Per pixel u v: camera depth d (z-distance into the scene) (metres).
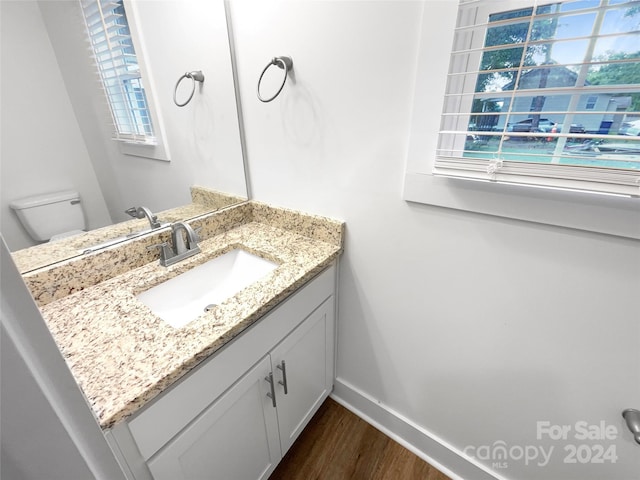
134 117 0.96
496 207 0.74
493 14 0.66
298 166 1.11
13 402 0.24
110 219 0.95
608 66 0.56
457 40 0.67
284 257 1.04
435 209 0.85
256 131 1.17
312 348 1.15
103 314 0.77
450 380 1.06
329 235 1.12
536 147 0.67
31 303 0.24
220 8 1.01
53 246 0.84
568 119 0.62
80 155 0.87
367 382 1.33
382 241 1.01
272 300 0.82
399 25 0.74
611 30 0.55
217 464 0.82
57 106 0.81
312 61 0.92
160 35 0.96
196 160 1.14
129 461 0.58
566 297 0.74
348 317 1.25
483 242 0.81
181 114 1.06
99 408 0.51
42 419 0.26
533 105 0.65
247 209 1.33
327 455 1.27
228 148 1.20
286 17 0.91
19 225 0.78
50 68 0.78
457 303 0.93
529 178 0.66
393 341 1.15
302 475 1.20
